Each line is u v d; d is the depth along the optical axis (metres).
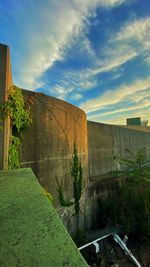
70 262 1.37
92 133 17.77
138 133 26.64
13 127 6.63
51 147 9.15
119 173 17.94
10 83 5.86
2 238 1.61
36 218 1.92
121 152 22.14
